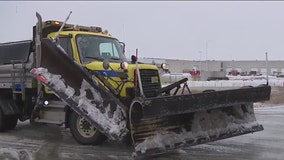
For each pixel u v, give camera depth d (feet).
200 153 25.88
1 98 34.68
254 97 26.55
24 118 33.96
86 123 27.66
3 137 31.94
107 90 24.98
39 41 28.66
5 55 34.73
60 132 34.50
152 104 21.18
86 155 25.25
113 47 31.45
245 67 357.61
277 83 118.01
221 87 105.60
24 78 32.07
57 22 31.99
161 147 22.77
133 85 26.48
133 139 22.08
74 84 25.94
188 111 22.71
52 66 26.73
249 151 26.58
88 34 30.27
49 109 29.94
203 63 362.33
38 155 25.29
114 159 24.29
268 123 40.40
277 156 25.12
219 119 26.35
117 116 24.12
